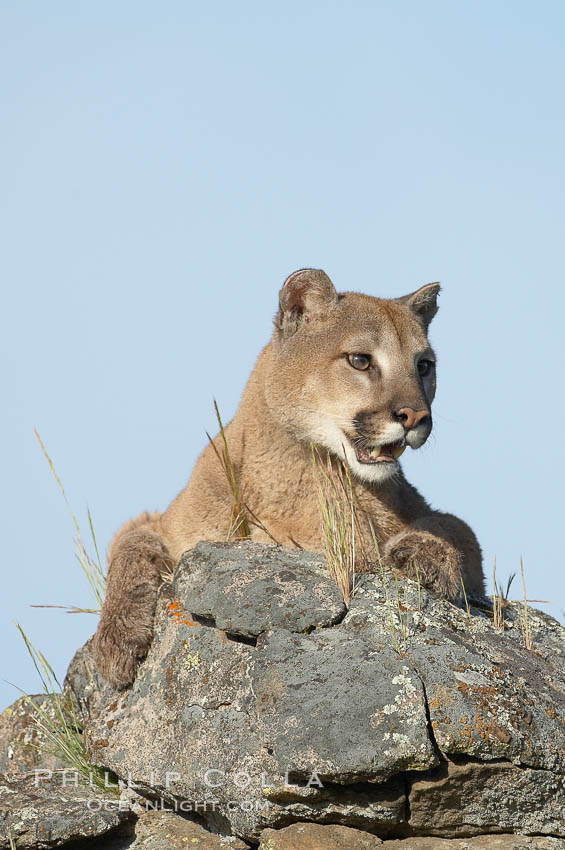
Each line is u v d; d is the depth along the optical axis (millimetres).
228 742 9734
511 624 11992
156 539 12680
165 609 11367
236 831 9703
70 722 12484
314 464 12148
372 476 12406
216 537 12867
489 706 9211
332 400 12617
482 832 9320
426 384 13484
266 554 11195
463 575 12898
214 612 10344
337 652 9656
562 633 12180
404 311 13422
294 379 12844
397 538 12719
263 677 9570
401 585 11031
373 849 9109
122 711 11203
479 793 9156
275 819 9312
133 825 10508
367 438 12398
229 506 12805
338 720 9023
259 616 10172
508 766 9094
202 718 10070
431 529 13008
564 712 9688
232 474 12508
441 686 9273
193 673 10461
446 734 8992
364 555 12109
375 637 9906
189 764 9992
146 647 11289
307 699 9258
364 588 10805
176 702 10469
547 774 9219
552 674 10492
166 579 11852
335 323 12938
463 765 9062
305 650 9758
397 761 8828
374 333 12766
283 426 12734
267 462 12734
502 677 9734
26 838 10055
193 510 12984
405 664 9445
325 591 10422
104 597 12758
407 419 12250
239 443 13062
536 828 9305
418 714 8992
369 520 12602
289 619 10156
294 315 13188
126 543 12453
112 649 11359
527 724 9258
